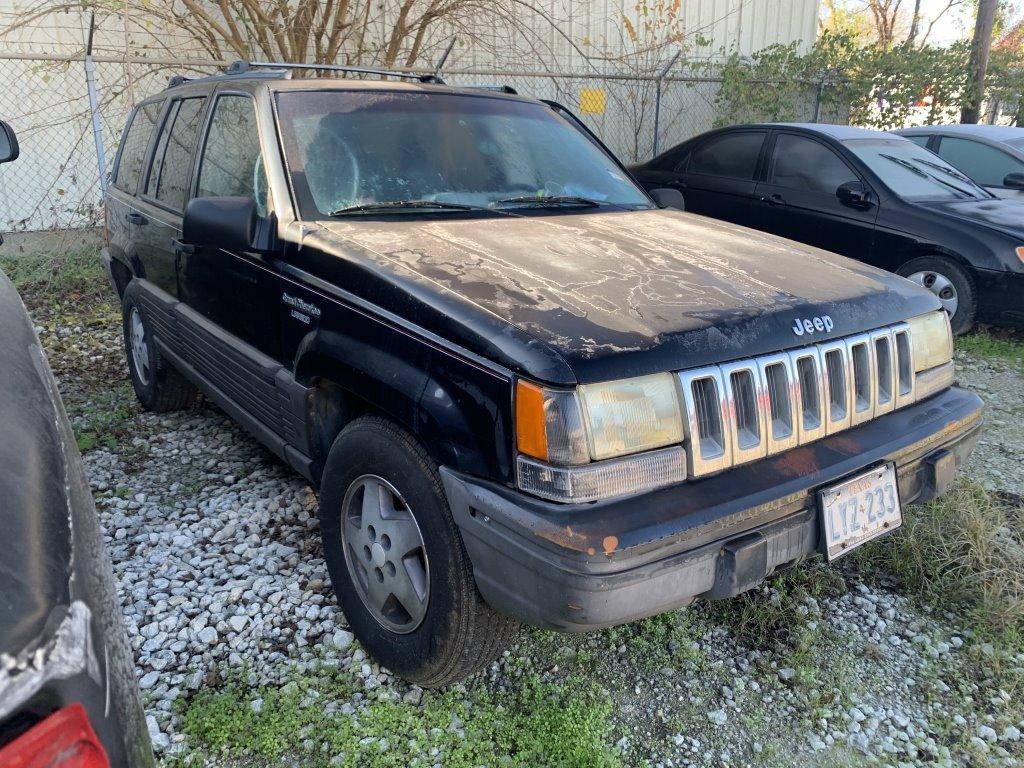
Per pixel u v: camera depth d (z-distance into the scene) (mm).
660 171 8539
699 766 2320
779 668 2736
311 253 2773
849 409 2459
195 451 4250
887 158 7203
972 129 9406
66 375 5375
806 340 2336
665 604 2004
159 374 4445
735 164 7871
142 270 4449
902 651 2848
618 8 11328
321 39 8695
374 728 2361
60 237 8266
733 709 2543
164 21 8422
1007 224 6309
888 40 19203
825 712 2525
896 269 6789
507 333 2076
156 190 4262
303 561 3242
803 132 7426
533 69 10820
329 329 2641
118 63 8062
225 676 2590
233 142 3443
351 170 3137
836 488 2281
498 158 3531
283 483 3898
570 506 1938
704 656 2771
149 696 2502
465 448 2109
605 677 2650
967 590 3084
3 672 931
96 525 1400
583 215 3340
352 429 2561
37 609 1021
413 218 3055
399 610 2566
